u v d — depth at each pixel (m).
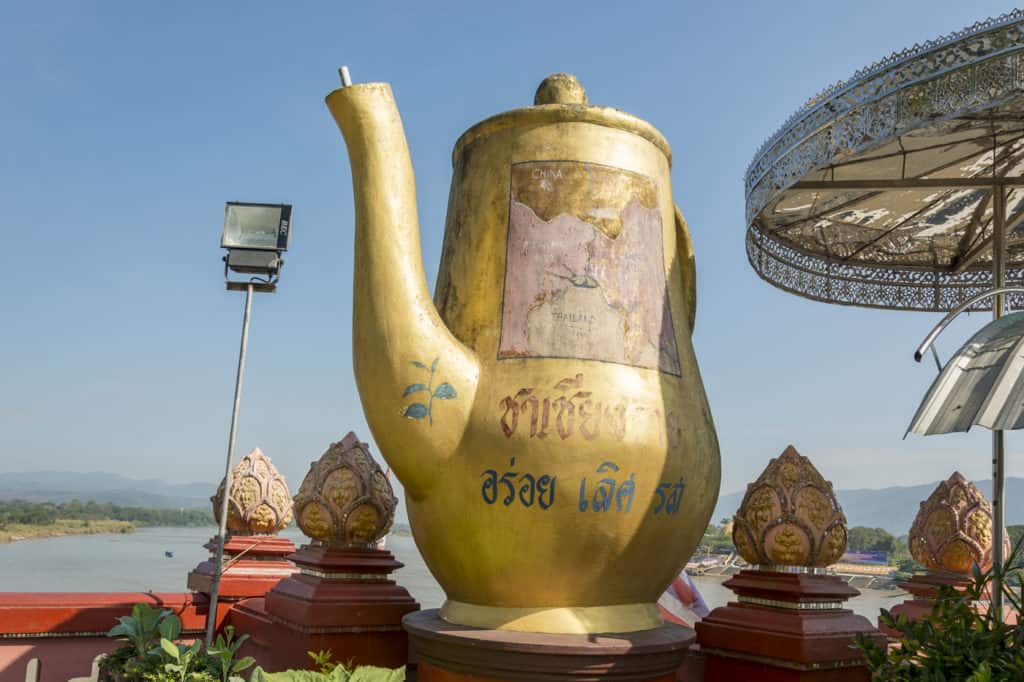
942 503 7.56
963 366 4.48
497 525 4.71
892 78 5.04
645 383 4.95
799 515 5.71
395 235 4.92
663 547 4.95
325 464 6.71
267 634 6.63
